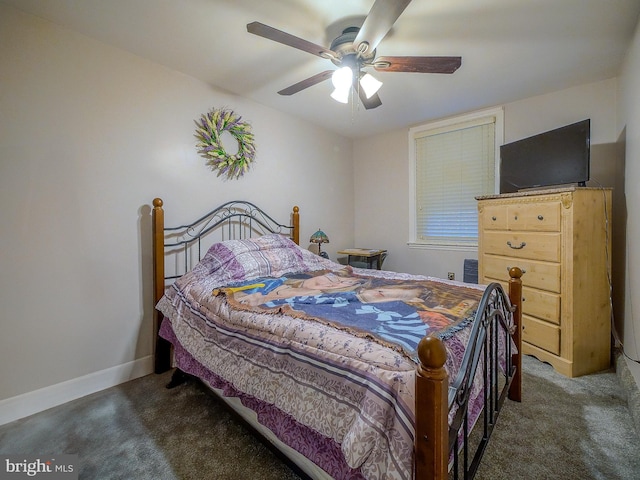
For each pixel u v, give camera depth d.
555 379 2.03
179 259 2.38
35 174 1.73
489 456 1.36
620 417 1.62
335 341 1.04
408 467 0.76
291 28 1.78
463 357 1.01
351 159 4.19
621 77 2.28
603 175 2.50
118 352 2.08
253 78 2.43
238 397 1.38
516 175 2.71
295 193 3.36
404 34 1.85
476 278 3.00
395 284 1.92
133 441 1.49
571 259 2.04
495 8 1.63
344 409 0.91
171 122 2.30
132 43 1.97
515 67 2.27
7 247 1.65
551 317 2.16
